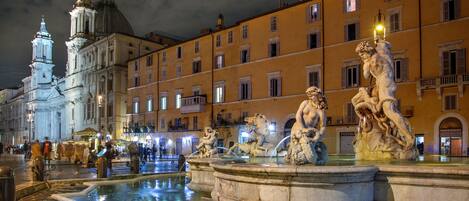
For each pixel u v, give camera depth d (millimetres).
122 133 77312
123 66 79438
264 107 51219
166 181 19297
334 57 44281
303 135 9266
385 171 7875
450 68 36094
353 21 42844
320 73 45312
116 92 78500
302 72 47219
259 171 8008
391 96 11516
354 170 7578
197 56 62656
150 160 47906
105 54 83375
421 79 37000
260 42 52344
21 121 140625
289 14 49156
